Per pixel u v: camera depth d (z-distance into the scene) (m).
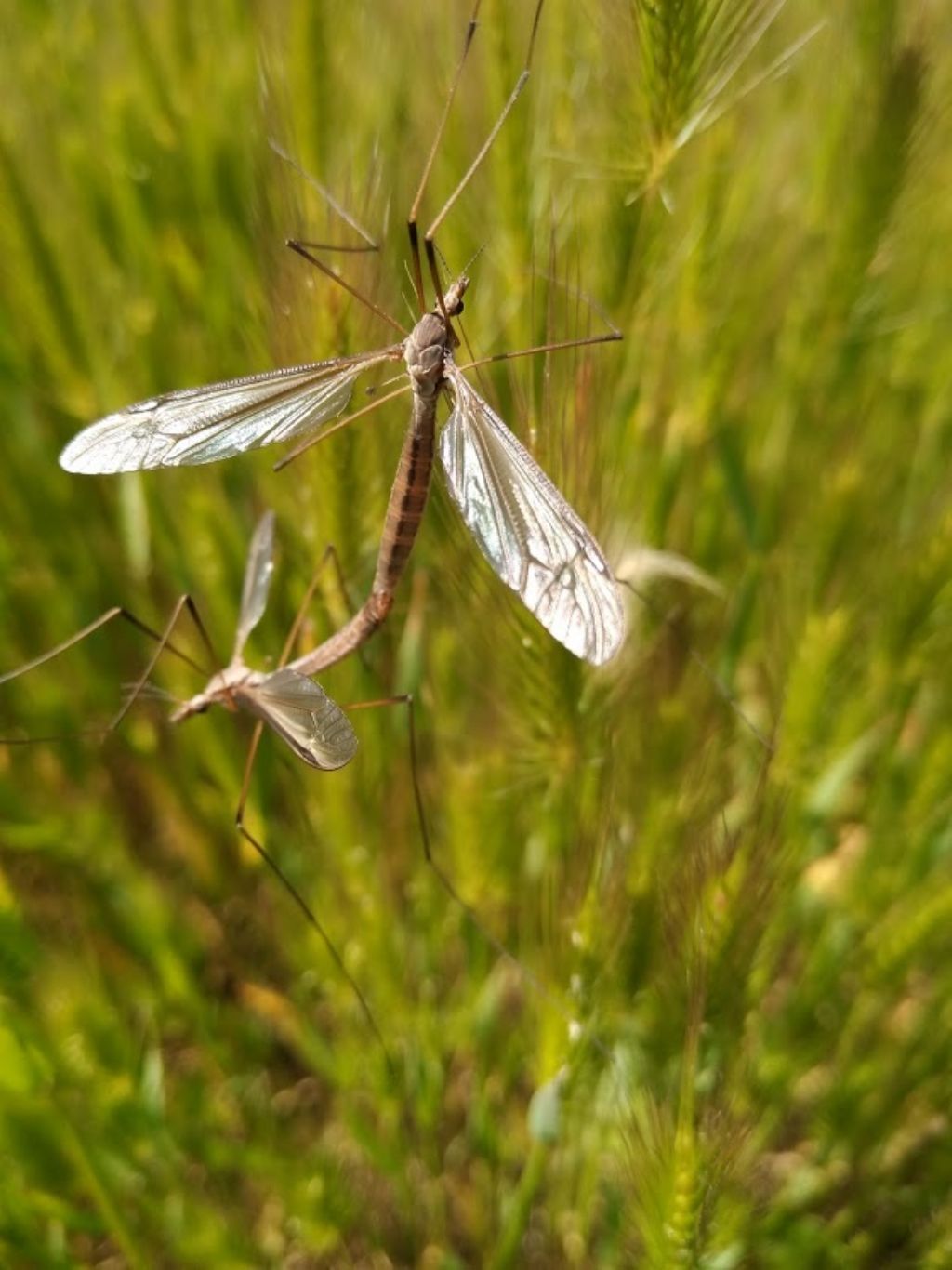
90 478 0.18
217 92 0.17
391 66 0.17
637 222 0.15
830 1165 0.16
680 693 0.16
